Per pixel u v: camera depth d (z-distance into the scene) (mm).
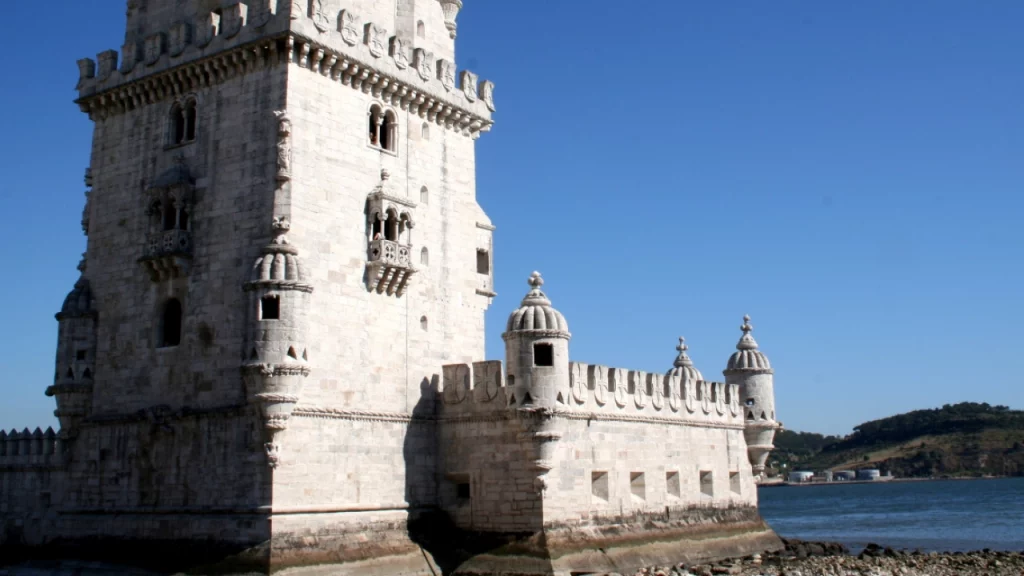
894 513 163750
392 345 50219
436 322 53281
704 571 53469
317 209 47188
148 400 48969
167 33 52312
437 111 54750
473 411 50688
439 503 51406
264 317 44500
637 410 56219
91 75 54500
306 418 45156
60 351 51688
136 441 49000
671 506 58156
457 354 54500
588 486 51312
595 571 48812
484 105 58062
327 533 45188
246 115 47812
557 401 48625
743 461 67562
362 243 49312
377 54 50812
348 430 47125
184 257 48188
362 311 48750
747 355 69750
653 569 52375
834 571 57344
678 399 60500
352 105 49812
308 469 45000
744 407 69000
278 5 47219
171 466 47281
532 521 47969
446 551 49781
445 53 58062
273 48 46969
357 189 49438
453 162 56031
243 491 44375
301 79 47375
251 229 46500
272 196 45969
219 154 48406
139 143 52188
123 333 50750
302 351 44688
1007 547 91125
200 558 44688
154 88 51562
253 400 43906
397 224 50688
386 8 54062
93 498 50375
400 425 49969
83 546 49969
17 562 52562
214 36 48969
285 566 42938
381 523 47938
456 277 55094
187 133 50469
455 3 58719
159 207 49625
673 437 59406
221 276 47094
